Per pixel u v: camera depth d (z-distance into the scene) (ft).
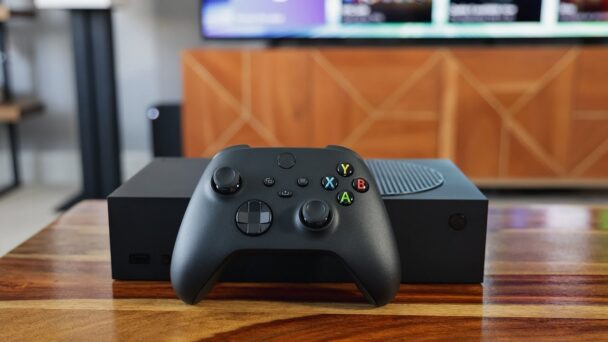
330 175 1.61
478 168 8.96
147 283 1.77
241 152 1.66
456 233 1.77
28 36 9.86
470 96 8.73
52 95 10.12
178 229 1.76
